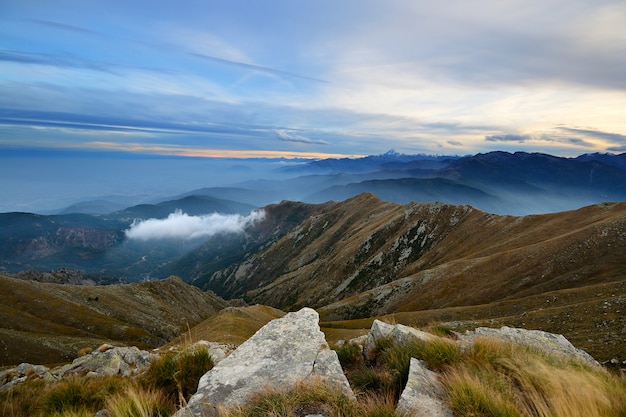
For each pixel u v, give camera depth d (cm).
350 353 891
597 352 1681
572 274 6469
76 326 9938
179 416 549
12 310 9538
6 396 933
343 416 500
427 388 586
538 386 599
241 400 574
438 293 9288
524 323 3084
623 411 541
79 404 778
